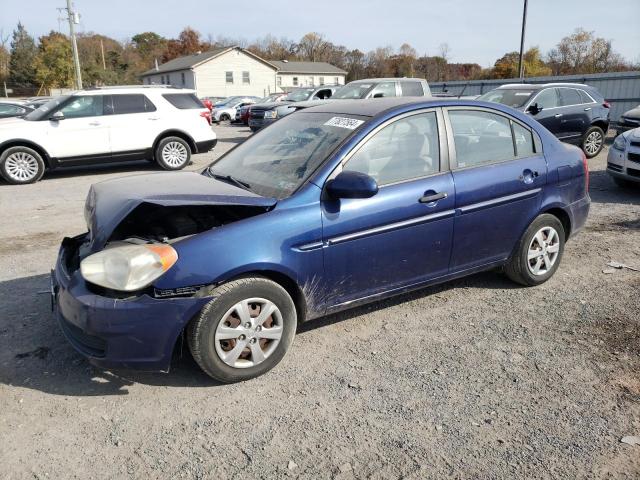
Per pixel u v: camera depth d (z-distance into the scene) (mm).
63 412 3072
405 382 3340
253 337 3311
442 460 2664
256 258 3207
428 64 72375
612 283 4871
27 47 64312
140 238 3369
